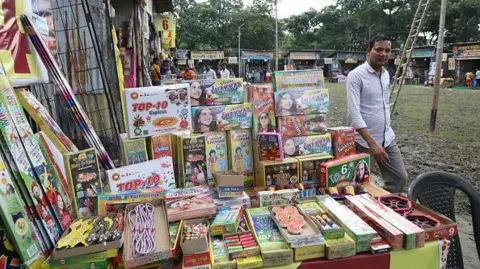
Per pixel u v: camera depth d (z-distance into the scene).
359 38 40.34
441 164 5.13
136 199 1.67
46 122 1.82
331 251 1.39
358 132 2.76
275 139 1.98
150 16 8.39
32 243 1.32
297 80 2.17
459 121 8.71
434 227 1.52
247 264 1.35
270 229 1.54
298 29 45.84
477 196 1.93
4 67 1.71
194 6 39.72
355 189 2.09
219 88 2.08
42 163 1.52
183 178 1.94
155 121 1.91
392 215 1.61
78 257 1.31
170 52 20.44
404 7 33.38
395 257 1.45
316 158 2.07
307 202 1.80
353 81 2.75
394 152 2.86
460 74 22.34
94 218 1.54
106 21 3.51
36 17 2.14
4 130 1.39
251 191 2.08
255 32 39.62
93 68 3.33
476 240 1.94
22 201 1.36
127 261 1.28
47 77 2.07
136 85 5.69
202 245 1.33
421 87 22.22
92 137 1.99
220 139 2.07
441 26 7.08
